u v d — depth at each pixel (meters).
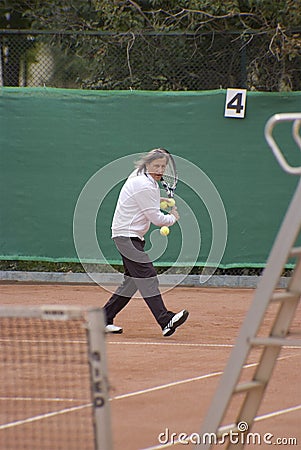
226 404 12.83
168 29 44.84
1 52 43.62
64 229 42.66
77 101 42.50
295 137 12.97
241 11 44.50
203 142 42.12
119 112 42.41
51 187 42.69
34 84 43.91
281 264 12.50
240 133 41.97
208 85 43.12
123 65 43.75
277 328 13.41
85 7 47.44
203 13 43.00
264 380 13.52
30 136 42.72
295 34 42.44
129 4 45.62
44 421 18.02
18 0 49.44
